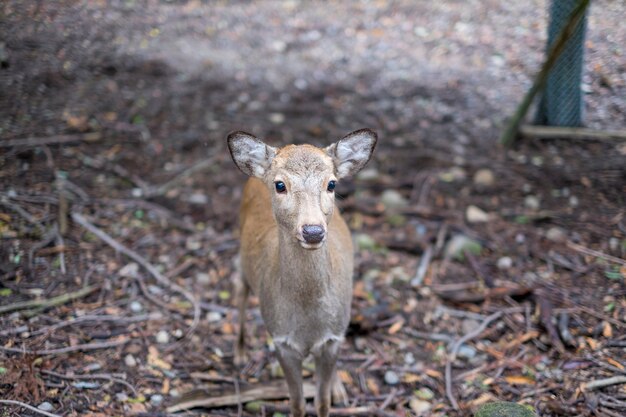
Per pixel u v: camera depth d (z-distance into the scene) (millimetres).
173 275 6145
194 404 4789
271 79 9070
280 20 10258
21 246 6035
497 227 6695
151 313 5637
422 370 5195
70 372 4895
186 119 8273
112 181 7223
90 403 4645
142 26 8648
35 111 7477
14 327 5195
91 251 6203
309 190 3781
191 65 9039
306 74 9188
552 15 6891
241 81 8969
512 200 7043
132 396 4793
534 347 5309
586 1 6074
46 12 7113
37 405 4531
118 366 5047
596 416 4488
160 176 7438
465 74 8773
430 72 9008
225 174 7555
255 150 4113
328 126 8227
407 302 5914
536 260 6215
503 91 8203
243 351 5301
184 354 5293
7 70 7117
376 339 5551
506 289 5863
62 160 7285
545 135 7711
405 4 10508
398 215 6980
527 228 6629
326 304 4094
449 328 5633
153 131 8039
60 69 7629
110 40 8141
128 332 5402
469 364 5227
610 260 5984
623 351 5023
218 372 5180
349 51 9609
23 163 7082
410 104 8609
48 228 6309
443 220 6898
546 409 4637
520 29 8453
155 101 8430
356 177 7578
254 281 4730
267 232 4574
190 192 7246
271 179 4000
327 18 10359
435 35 9523
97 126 7895
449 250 6426
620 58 6770
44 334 5188
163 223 6773
